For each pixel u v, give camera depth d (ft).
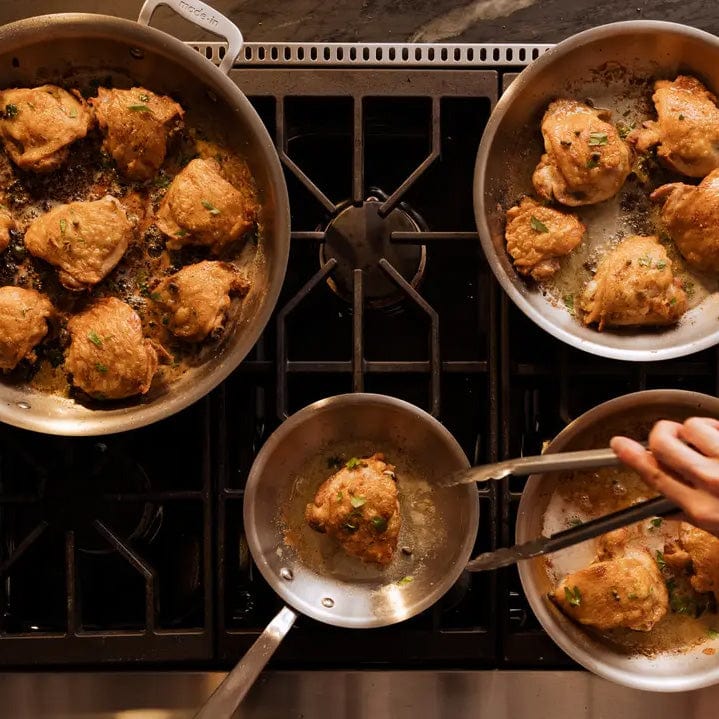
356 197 3.64
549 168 3.53
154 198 3.60
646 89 3.66
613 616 3.38
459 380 3.94
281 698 3.61
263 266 3.58
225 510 3.60
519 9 4.04
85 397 3.49
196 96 3.56
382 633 3.61
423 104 3.76
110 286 3.57
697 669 3.46
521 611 3.84
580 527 2.84
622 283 3.43
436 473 3.61
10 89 3.47
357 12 4.03
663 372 3.67
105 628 3.72
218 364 3.53
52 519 3.60
